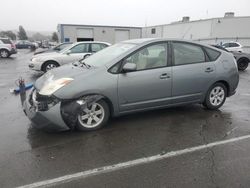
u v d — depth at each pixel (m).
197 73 5.81
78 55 11.86
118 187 3.29
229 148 4.36
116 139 4.65
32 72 13.34
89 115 4.91
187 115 5.95
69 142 4.50
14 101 7.14
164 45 5.54
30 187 3.29
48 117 4.52
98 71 4.91
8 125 5.27
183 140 4.65
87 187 3.29
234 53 15.40
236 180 3.45
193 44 5.89
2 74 12.61
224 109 6.48
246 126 5.36
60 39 44.16
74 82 4.69
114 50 5.62
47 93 4.57
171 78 5.50
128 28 46.59
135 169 3.70
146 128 5.16
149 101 5.38
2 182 3.38
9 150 4.20
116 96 5.02
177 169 3.71
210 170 3.68
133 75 5.12
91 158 3.99
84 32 44.38
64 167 3.73
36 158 3.96
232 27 41.06
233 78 6.36
